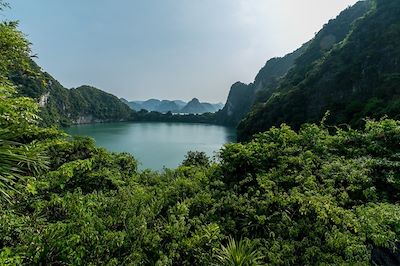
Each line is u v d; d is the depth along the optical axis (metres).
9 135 3.20
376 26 72.81
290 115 70.62
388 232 5.05
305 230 5.76
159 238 5.25
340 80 67.31
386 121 8.64
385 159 7.48
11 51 6.38
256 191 7.17
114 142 79.69
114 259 4.59
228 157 8.73
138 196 7.15
